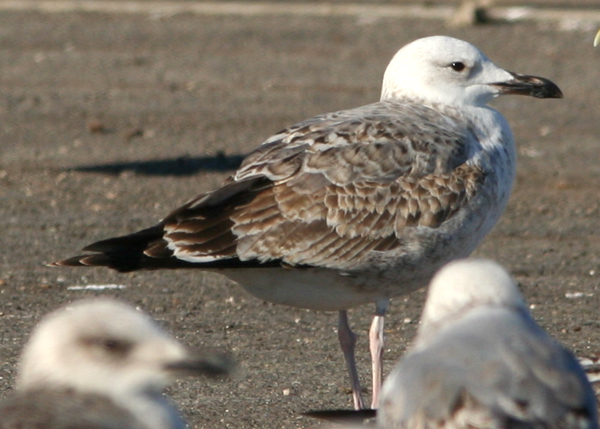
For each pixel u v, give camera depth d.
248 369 11.72
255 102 25.92
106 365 5.95
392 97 12.27
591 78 28.47
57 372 5.92
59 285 14.62
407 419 5.98
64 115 24.61
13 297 14.05
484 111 12.05
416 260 11.07
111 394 5.93
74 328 6.00
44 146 22.03
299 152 11.08
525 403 5.84
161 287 14.66
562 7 38.97
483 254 16.23
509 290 6.46
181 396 10.91
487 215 11.51
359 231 10.87
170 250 10.67
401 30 34.94
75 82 27.86
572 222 17.80
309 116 24.58
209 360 6.12
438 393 5.92
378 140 11.16
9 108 25.08
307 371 11.75
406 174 11.09
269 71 29.23
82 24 35.59
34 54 31.09
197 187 19.42
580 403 5.98
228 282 14.94
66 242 16.44
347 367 11.39
